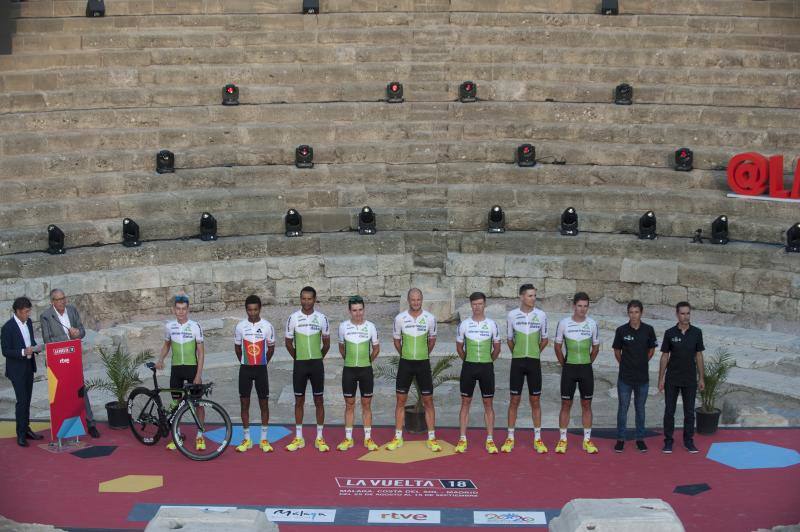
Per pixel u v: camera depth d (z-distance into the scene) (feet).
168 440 53.52
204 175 87.86
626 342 51.13
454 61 97.09
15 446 52.44
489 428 51.37
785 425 55.62
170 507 29.19
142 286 79.61
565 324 50.88
